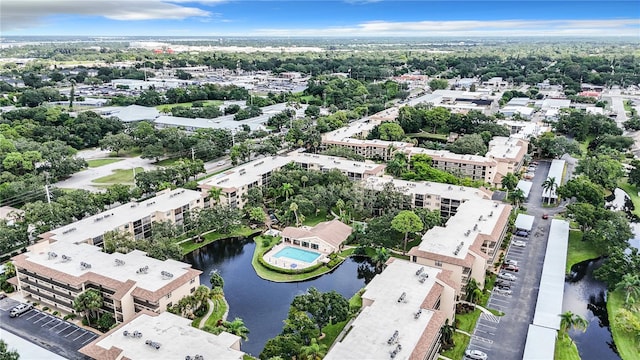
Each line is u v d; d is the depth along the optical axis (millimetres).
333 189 195750
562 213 197125
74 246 142875
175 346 99625
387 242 160125
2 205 197750
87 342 118438
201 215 175625
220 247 176250
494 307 133375
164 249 147375
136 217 167875
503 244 168375
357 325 106312
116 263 133625
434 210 188125
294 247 173375
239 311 135250
